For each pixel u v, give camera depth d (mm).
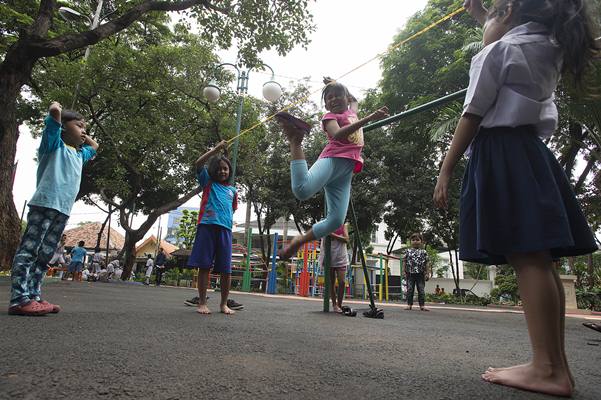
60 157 2879
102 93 13195
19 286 2676
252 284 14516
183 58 13562
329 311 4547
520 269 1405
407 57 13938
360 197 15203
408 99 14328
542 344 1347
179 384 1215
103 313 3029
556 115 1505
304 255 11477
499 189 1409
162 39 15961
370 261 17234
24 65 7586
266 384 1266
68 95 12180
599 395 1334
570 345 2670
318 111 17125
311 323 3160
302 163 2666
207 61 13992
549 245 1283
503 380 1397
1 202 7848
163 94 14016
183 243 25812
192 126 15219
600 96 1522
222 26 9828
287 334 2418
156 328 2355
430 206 15359
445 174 1576
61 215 2889
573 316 7387
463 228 1542
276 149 18031
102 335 2000
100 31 8016
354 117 3027
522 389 1347
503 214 1382
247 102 14945
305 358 1706
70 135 2994
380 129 16328
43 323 2305
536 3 1495
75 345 1706
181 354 1645
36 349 1585
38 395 1039
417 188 15430
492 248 1382
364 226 16547
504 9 1580
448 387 1347
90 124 14672
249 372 1404
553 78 1488
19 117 15969
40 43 7457
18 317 2529
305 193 2682
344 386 1291
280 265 15109
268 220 18781
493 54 1499
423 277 7109
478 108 1496
